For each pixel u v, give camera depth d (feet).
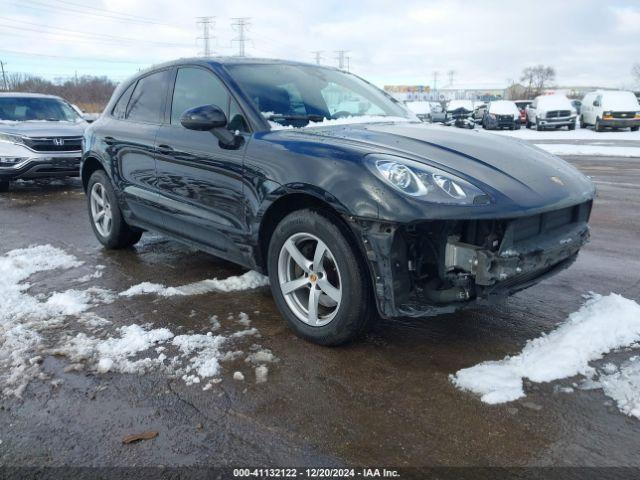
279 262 10.66
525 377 8.92
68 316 11.73
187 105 13.43
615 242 17.88
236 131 11.65
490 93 325.21
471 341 10.41
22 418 8.04
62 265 15.55
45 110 33.09
